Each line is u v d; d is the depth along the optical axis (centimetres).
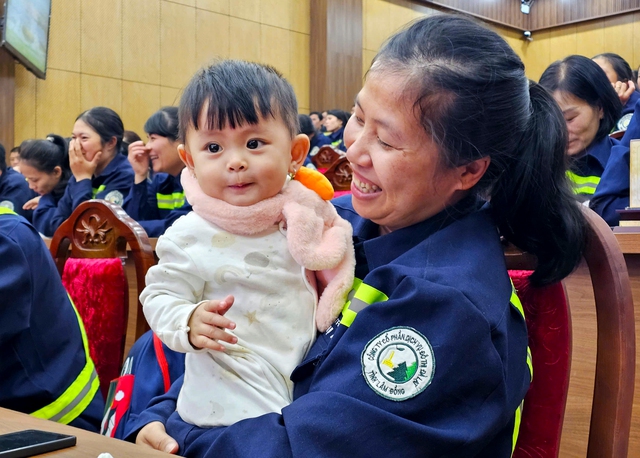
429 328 66
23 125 587
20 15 534
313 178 87
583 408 147
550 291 88
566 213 80
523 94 77
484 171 79
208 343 72
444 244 76
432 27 77
